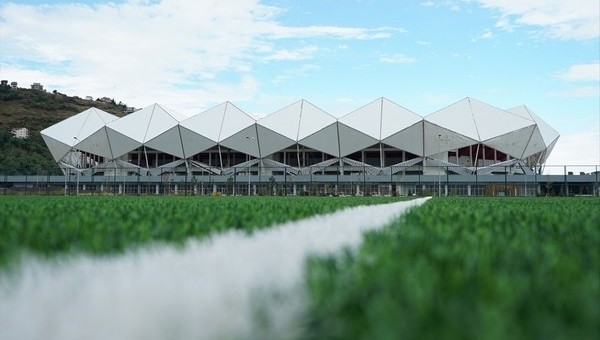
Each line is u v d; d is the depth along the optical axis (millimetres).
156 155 95625
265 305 2605
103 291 2912
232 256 4102
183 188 79000
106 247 4457
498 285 2645
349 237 5660
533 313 2242
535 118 90188
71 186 78812
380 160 88000
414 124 79562
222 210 10898
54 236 5219
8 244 4660
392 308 2271
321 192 71312
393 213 11945
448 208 13422
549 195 63219
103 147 89000
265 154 84688
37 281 3186
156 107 90125
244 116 86438
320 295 2666
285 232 6266
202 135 83812
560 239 5383
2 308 2715
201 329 2277
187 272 3420
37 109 195625
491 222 7660
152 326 2316
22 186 79188
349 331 2184
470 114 82312
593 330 2008
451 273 3035
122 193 78000
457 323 2076
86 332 2279
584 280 2949
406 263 3424
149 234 5473
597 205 18406
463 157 89312
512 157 84250
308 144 82188
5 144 130000
